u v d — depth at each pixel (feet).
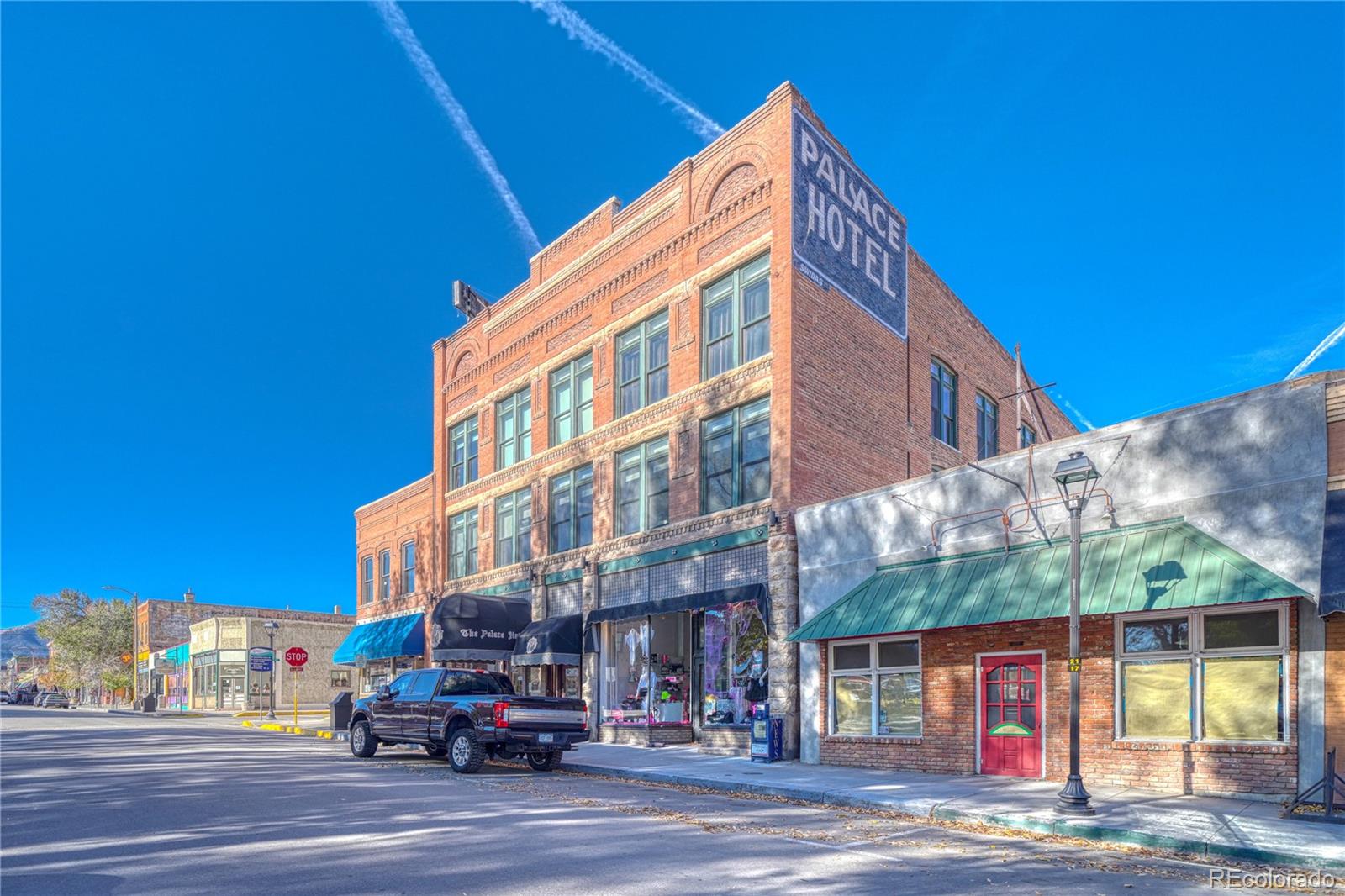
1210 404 41.68
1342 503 37.24
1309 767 37.04
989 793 41.19
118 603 234.38
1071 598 37.37
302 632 186.80
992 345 94.38
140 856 28.14
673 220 74.49
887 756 53.16
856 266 70.33
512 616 83.61
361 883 24.57
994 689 48.70
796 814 38.27
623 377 78.89
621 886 24.35
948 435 83.61
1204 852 30.01
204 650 186.39
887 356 73.15
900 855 29.27
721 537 65.57
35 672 360.89
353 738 64.18
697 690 70.49
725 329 69.00
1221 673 40.70
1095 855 30.09
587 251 84.07
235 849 29.14
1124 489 44.29
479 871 26.03
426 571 106.22
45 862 27.30
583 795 43.52
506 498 93.56
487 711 52.80
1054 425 111.14
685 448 70.28
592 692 76.59
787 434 61.41
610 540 76.33
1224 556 39.09
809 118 66.59
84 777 50.08
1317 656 37.32
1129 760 42.57
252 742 81.46
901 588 52.26
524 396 92.43
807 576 59.57
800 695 59.00
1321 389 38.27
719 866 27.02
